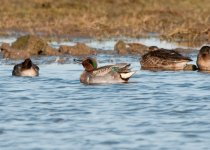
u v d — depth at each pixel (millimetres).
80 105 16688
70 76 21109
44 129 14383
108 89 18766
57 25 34469
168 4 43469
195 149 12898
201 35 32094
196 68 23219
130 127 14508
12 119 15250
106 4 42688
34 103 16953
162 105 16672
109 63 24266
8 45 26422
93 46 28797
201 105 16656
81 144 13281
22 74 21141
